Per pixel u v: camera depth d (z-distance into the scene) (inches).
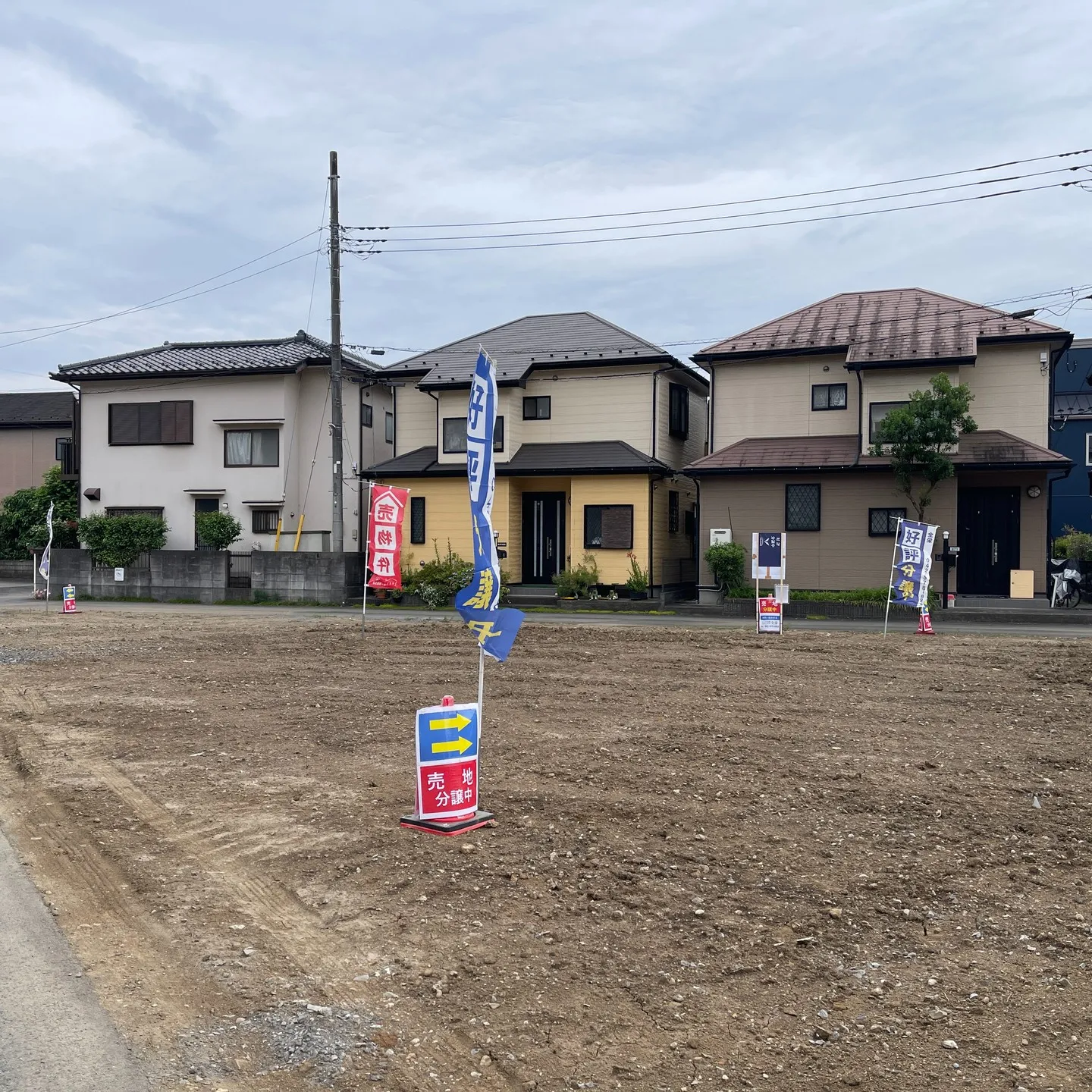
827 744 324.8
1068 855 219.0
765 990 156.3
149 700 414.6
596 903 191.0
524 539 1050.1
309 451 1117.1
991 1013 148.4
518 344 1088.2
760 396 958.4
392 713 384.5
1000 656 528.7
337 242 989.2
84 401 1148.5
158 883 205.9
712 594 930.1
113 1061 135.9
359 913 188.2
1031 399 868.6
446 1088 129.6
